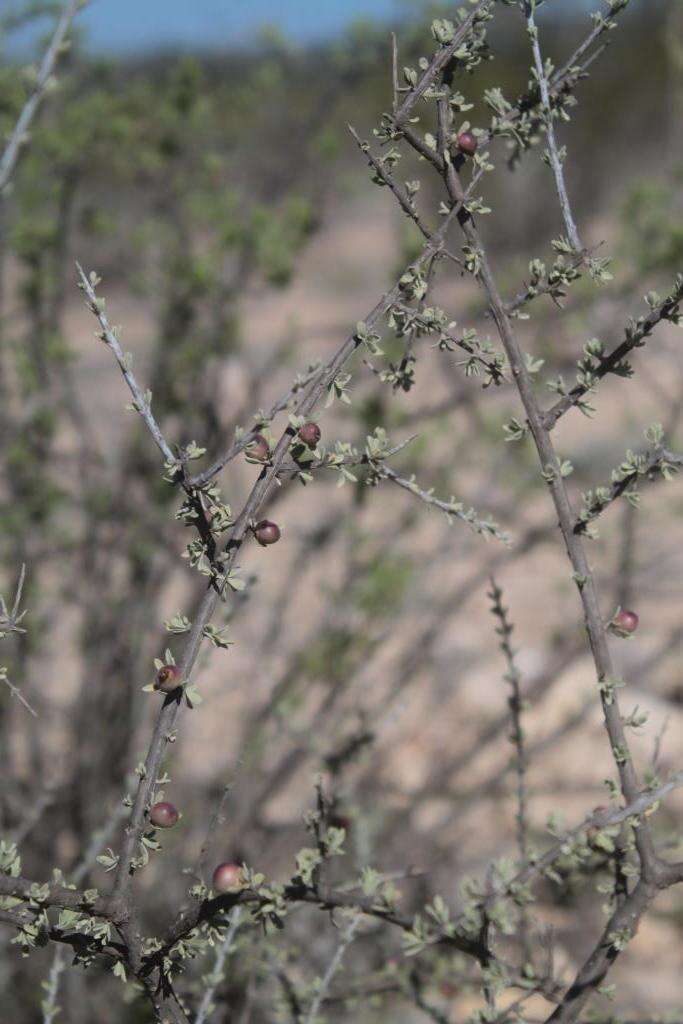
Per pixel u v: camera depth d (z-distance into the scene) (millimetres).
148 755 1248
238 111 3404
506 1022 1409
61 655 3680
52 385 3199
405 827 3062
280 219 3234
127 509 3148
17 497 3057
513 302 1351
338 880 2385
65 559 3172
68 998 2723
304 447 1294
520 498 3275
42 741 3148
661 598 4129
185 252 3195
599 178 10984
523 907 1402
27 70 1700
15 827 2916
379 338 1306
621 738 1339
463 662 4547
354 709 2893
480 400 3121
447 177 1339
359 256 11312
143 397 1263
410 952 1315
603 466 4922
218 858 2799
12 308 3240
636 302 3088
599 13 1393
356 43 3318
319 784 1491
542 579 5207
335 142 3396
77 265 1258
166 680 1232
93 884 2629
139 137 3266
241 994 2080
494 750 4121
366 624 3051
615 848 1399
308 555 3207
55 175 3105
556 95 1400
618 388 6020
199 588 3193
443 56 1331
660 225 3000
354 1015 2439
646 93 11141
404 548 3527
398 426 3068
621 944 1337
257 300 3297
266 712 2816
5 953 2742
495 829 3600
